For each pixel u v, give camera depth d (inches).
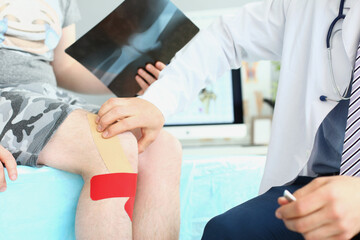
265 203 28.1
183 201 50.9
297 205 18.5
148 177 35.3
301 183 33.0
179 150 37.7
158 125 33.9
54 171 30.5
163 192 35.1
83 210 28.3
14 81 42.5
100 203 27.7
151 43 48.7
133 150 30.8
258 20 37.9
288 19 34.9
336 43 31.0
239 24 39.1
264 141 96.1
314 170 32.5
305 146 31.4
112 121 30.7
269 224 25.5
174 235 35.3
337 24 31.1
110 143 30.1
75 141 30.3
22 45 44.9
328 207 18.3
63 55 55.8
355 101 27.3
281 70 34.9
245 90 102.1
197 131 86.8
